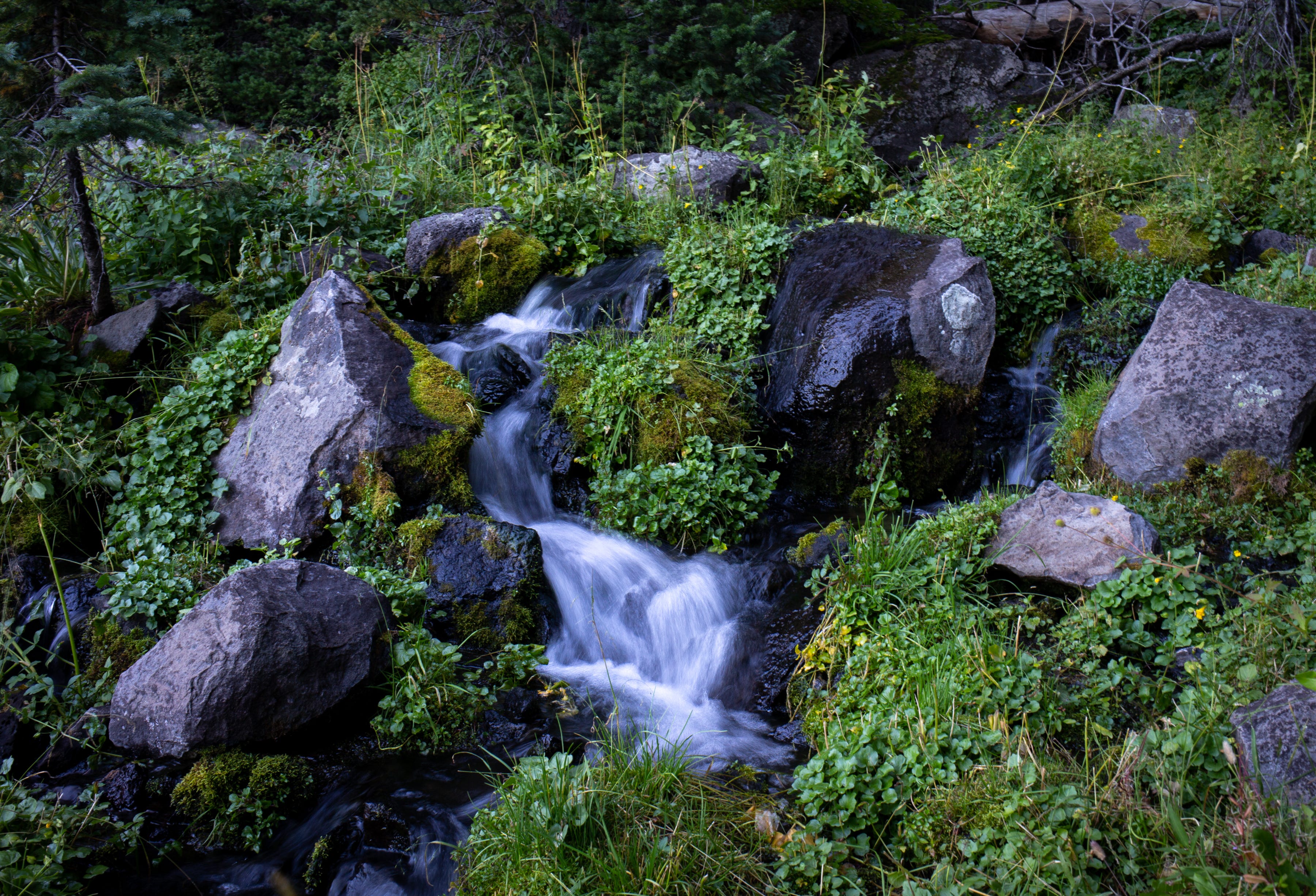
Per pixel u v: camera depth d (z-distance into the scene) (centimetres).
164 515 507
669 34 1003
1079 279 728
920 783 335
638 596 509
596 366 604
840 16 1277
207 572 482
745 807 355
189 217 691
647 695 458
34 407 536
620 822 333
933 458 602
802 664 436
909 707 365
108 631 448
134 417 572
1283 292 618
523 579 490
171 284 648
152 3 574
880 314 588
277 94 1180
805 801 347
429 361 576
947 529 471
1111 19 1252
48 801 367
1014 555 441
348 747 404
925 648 396
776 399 610
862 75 986
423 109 1010
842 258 646
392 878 346
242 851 365
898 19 1325
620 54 979
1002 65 1244
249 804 369
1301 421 492
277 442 533
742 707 448
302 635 392
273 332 587
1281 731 294
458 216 754
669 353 610
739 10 986
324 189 780
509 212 784
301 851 364
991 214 725
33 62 557
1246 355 507
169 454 529
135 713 388
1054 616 420
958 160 884
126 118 525
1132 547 417
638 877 310
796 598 480
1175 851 280
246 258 669
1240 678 331
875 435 588
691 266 679
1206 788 305
